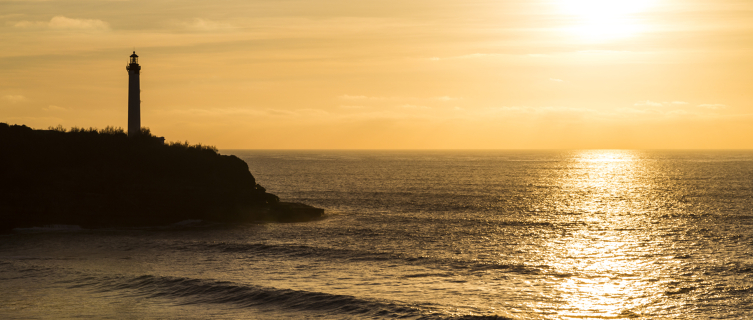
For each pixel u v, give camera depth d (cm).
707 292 2664
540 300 2531
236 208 5384
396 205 6625
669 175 13125
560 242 4081
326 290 2639
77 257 3450
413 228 4775
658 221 5178
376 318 2208
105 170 5119
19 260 3309
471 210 6128
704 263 3288
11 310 2253
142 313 2250
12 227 4544
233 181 5778
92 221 4812
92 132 5681
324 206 6525
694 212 5809
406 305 2364
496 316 2225
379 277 2958
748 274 3005
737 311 2375
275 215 5391
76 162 5134
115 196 4962
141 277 2820
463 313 2269
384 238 4256
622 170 16062
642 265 3269
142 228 4859
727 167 17088
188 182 5369
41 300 2414
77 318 2162
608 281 2892
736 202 6769
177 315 2233
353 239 4216
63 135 5425
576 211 6075
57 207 4703
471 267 3216
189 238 4269
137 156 5397
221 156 6069
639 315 2331
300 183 10350
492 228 4781
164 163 5438
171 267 3173
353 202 6962
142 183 5125
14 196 4591
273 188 9162
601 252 3681
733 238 4134
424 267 3216
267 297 2484
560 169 16688
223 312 2284
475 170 15738
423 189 8975
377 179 11525
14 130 5228
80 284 2706
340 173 13825
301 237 4325
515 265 3269
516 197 7688
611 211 6056
